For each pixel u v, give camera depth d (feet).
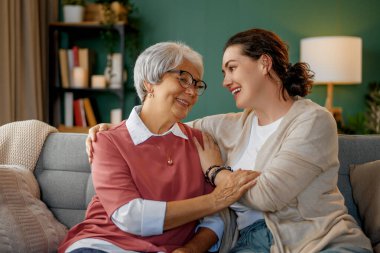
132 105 13.97
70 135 6.66
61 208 6.42
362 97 14.26
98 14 13.05
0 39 11.05
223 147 5.85
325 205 5.00
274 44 5.34
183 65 5.21
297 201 5.00
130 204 4.74
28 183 6.09
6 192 5.61
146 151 5.18
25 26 12.06
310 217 4.98
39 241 5.47
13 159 6.42
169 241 5.03
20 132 6.57
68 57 13.03
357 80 12.69
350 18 14.05
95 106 13.57
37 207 5.93
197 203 4.83
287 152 4.92
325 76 12.53
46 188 6.43
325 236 4.74
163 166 5.20
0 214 5.40
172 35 14.10
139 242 4.81
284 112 5.41
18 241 5.30
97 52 13.93
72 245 4.95
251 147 5.56
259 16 14.03
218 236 5.32
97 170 5.03
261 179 4.90
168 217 4.72
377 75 14.17
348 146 6.30
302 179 4.86
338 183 6.20
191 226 5.30
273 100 5.40
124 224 4.74
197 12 14.06
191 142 5.59
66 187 6.40
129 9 13.41
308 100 5.41
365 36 14.08
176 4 14.05
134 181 4.99
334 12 14.01
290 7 14.03
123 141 5.16
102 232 4.93
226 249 5.37
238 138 5.67
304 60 13.00
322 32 14.05
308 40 12.83
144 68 5.25
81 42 13.96
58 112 13.85
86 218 5.30
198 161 5.46
